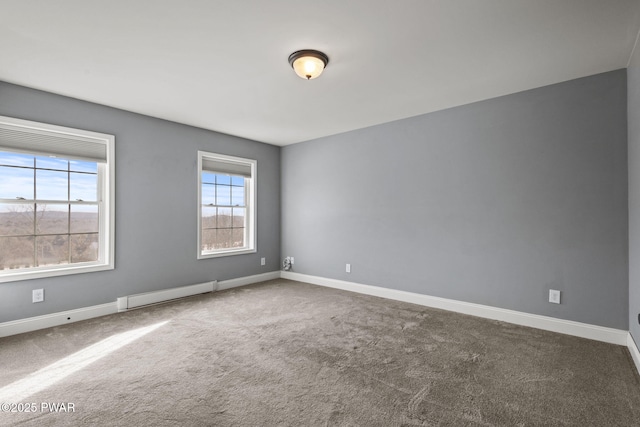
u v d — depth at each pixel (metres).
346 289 4.61
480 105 3.42
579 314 2.85
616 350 2.54
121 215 3.61
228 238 4.88
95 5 1.82
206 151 4.47
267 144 5.36
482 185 3.41
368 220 4.39
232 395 1.93
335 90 3.12
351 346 2.64
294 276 5.31
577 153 2.86
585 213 2.82
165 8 1.86
